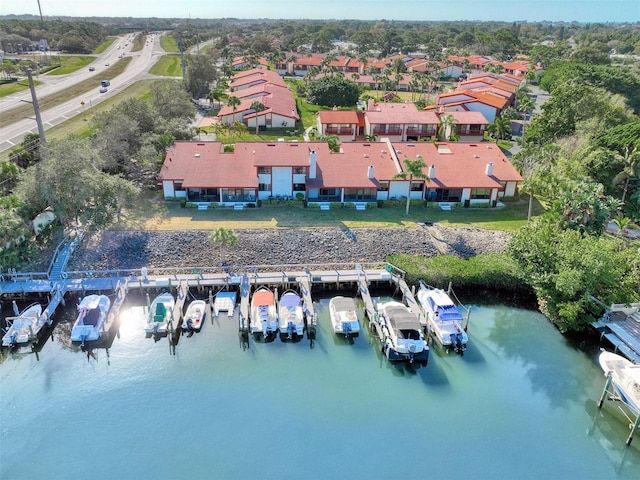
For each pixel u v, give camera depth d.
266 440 31.22
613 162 62.56
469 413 33.91
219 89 125.31
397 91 153.50
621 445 31.94
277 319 42.03
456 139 90.44
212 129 94.50
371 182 61.34
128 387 35.28
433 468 29.69
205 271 48.12
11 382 35.59
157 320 40.72
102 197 50.47
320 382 36.25
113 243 50.34
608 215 49.97
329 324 43.03
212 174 59.94
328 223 55.88
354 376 36.97
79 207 48.97
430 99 127.31
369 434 31.84
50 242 50.41
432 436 31.92
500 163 66.50
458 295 47.88
